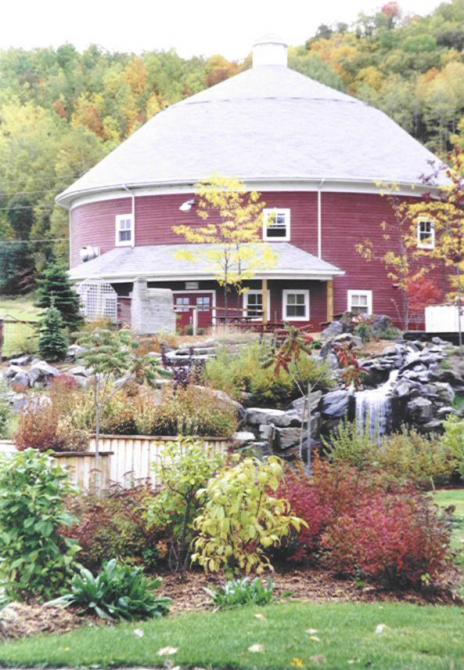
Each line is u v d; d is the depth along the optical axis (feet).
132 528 44.24
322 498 46.96
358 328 117.50
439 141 337.11
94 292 136.67
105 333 65.62
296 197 154.40
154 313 123.54
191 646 30.73
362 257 155.33
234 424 76.69
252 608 36.58
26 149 318.24
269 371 88.89
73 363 108.68
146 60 394.52
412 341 112.16
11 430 79.92
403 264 150.41
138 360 76.28
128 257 153.99
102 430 72.43
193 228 154.92
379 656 29.27
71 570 38.91
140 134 174.29
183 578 43.01
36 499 38.09
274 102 170.81
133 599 36.83
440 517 45.65
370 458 75.51
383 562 40.29
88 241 167.63
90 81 397.60
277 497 45.27
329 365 93.35
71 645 31.37
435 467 74.79
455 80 346.54
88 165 307.58
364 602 38.93
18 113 364.38
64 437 65.77
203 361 95.30
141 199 159.43
